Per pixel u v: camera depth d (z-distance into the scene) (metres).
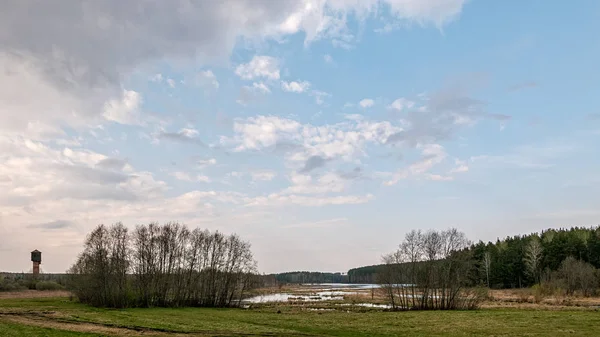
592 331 48.59
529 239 180.38
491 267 171.12
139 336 43.78
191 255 113.69
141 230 111.56
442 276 93.38
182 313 77.62
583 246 158.38
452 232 99.56
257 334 46.94
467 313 74.25
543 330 49.81
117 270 102.94
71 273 117.88
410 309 90.81
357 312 81.62
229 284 113.25
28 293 144.12
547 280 132.12
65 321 56.97
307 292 189.62
